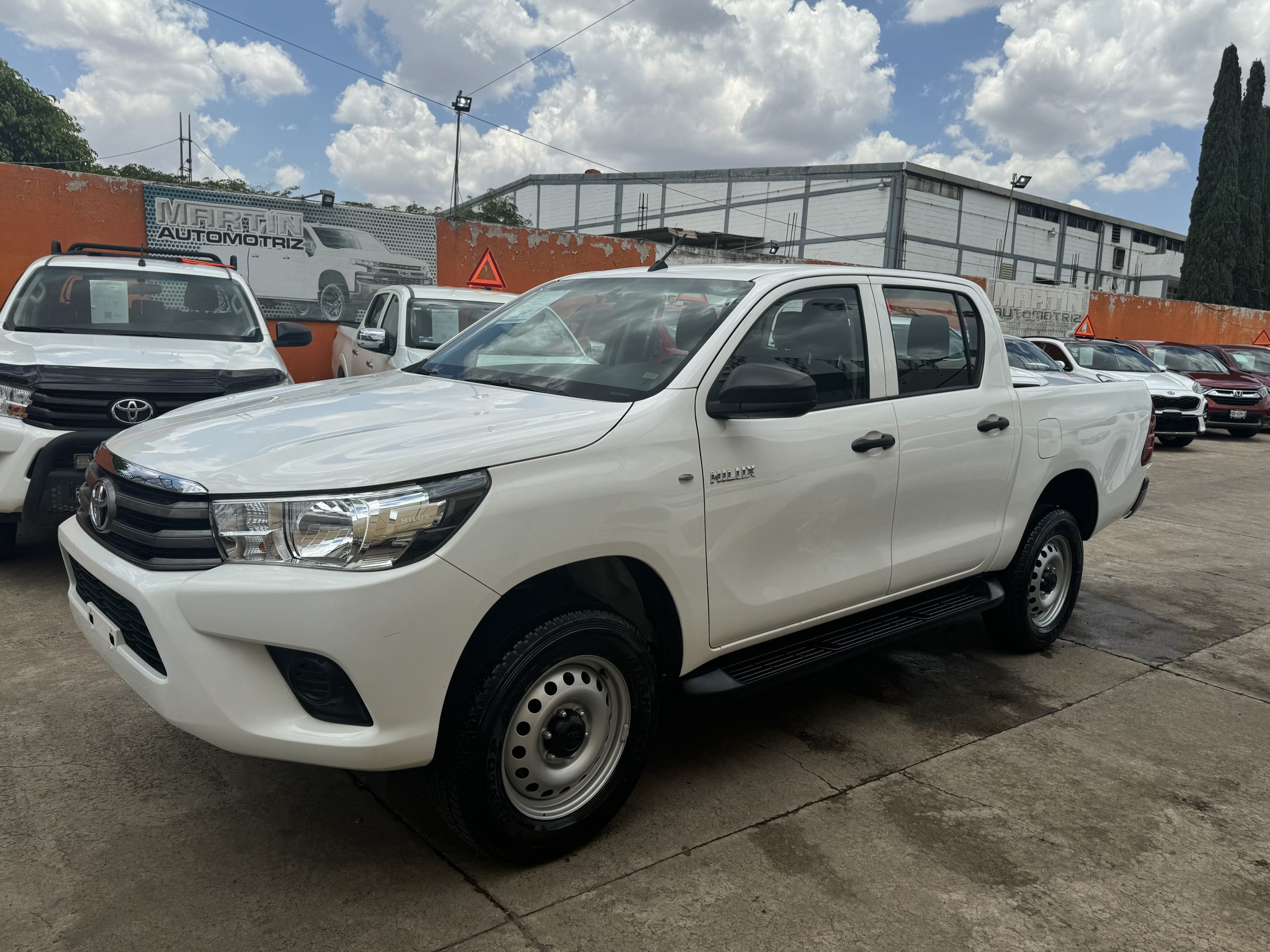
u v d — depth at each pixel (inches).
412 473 93.4
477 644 103.1
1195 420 594.2
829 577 135.2
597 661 109.0
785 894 104.3
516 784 104.9
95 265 257.4
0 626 174.4
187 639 92.0
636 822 119.1
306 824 114.9
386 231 522.3
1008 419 165.6
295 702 94.3
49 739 133.1
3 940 91.0
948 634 204.8
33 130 1221.7
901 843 116.4
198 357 217.9
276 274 490.6
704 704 121.3
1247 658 195.2
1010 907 104.0
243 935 93.5
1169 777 138.5
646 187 1953.7
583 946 94.1
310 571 90.4
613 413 111.7
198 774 125.4
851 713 158.2
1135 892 108.0
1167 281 2218.3
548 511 100.5
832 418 134.5
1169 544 308.7
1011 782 134.7
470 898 101.3
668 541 111.9
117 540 103.2
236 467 96.3
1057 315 1058.7
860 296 144.6
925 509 150.6
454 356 146.3
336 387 136.8
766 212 1785.2
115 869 103.7
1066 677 179.8
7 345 210.5
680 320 128.9
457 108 1238.9
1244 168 1627.7
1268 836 122.1
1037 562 184.4
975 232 1775.3
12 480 187.9
